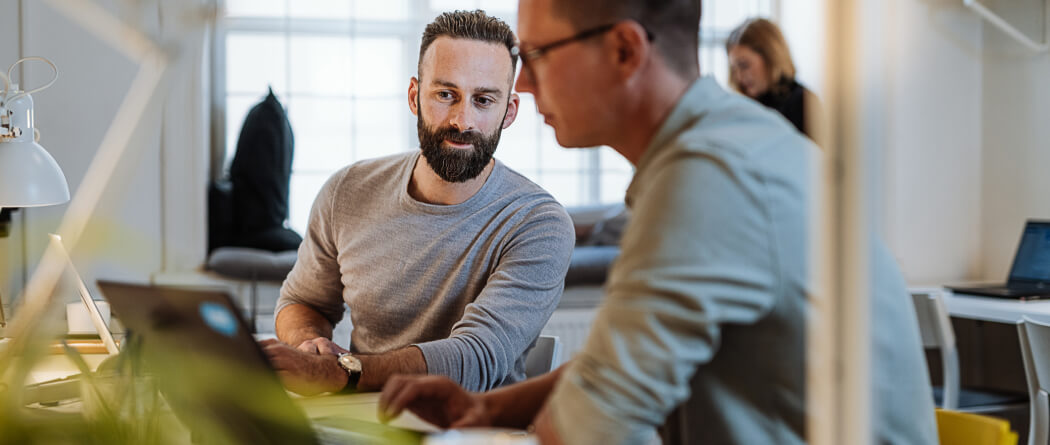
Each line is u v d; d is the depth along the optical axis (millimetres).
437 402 1231
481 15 1839
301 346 1707
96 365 1758
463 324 1743
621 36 966
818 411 653
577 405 874
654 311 847
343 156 4707
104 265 3863
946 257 4336
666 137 961
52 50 3719
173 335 1064
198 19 4180
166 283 3865
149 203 4047
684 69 995
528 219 1855
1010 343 4012
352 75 4703
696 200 854
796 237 878
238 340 954
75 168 3809
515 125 4902
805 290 879
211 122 4547
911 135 4250
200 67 4148
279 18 4613
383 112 4738
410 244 1886
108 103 3885
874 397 939
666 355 845
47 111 3711
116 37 3893
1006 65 4230
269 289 3938
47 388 1427
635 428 862
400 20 4730
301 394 1532
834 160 641
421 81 1852
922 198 4281
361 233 1936
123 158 3951
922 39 4254
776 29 3088
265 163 4293
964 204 4355
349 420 1268
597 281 4152
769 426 946
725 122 940
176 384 1132
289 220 4637
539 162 4922
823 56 646
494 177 1897
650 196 886
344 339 3572
